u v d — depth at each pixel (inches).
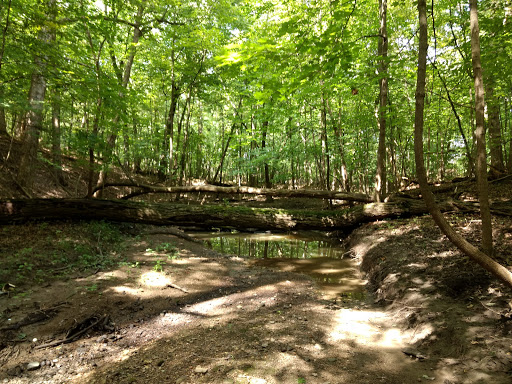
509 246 189.2
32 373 116.7
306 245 365.7
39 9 257.6
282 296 200.7
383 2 310.7
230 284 224.2
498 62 221.3
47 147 496.7
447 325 131.3
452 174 861.8
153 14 477.4
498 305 135.1
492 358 105.4
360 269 261.6
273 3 516.4
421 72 115.1
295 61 141.3
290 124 557.6
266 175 740.7
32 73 258.7
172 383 107.6
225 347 131.7
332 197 405.1
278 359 120.3
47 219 284.2
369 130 524.7
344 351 127.0
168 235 339.0
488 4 274.7
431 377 105.3
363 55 375.6
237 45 132.1
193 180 966.4
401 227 296.5
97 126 307.1
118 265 231.1
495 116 396.8
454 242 111.7
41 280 188.2
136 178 706.8
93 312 162.6
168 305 181.6
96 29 308.2
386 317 162.4
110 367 120.8
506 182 378.9
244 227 370.6
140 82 682.2
